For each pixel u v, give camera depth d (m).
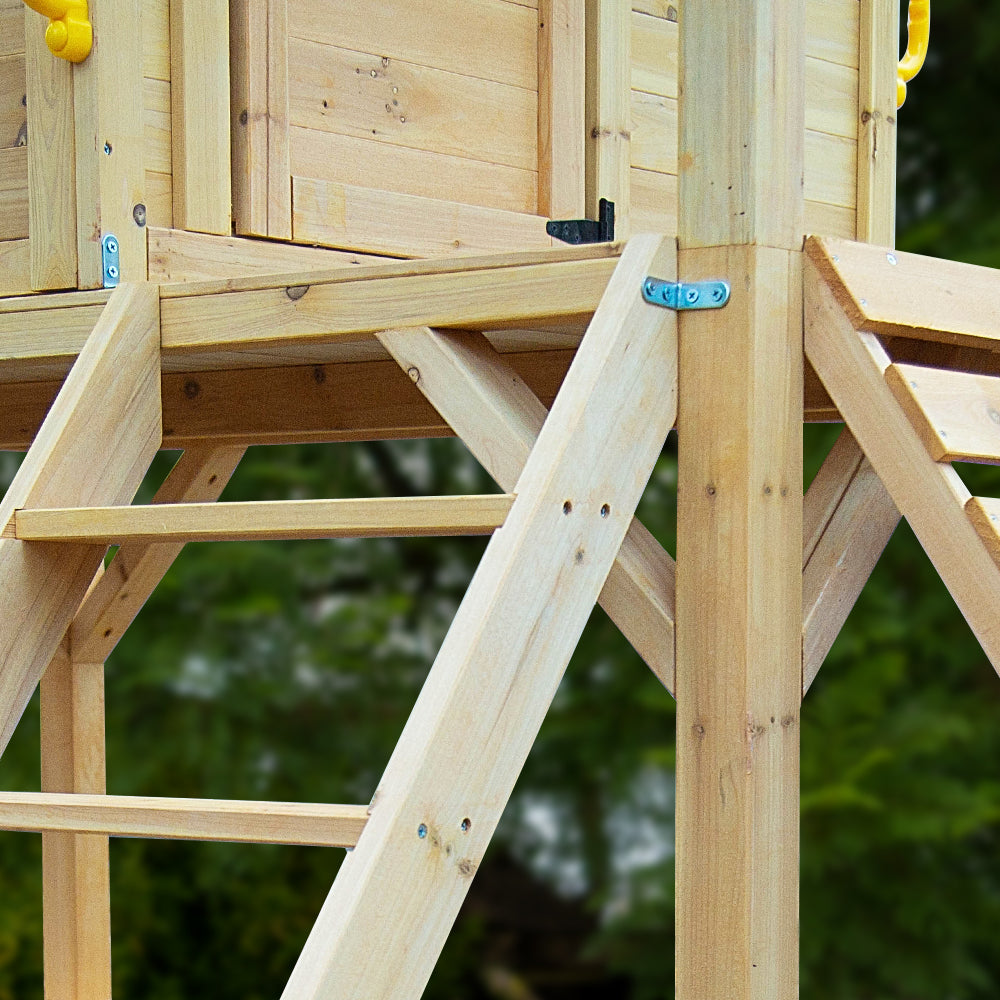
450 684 3.07
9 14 4.59
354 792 12.70
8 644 3.90
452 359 3.81
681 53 3.65
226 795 12.35
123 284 4.28
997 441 3.72
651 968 12.38
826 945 11.75
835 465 4.16
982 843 12.12
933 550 3.57
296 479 12.76
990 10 12.32
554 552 3.31
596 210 5.61
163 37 4.52
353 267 3.96
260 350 4.52
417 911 2.97
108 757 12.30
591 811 13.16
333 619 12.90
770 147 3.59
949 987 11.52
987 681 12.17
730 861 3.58
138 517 3.70
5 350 4.54
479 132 5.28
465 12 5.24
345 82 4.89
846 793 11.19
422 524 3.34
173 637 12.51
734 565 3.58
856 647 11.82
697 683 3.62
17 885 11.60
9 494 3.98
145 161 4.47
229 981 12.09
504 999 13.69
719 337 3.60
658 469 12.37
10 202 4.61
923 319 3.83
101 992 5.87
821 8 6.23
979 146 12.52
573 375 3.45
